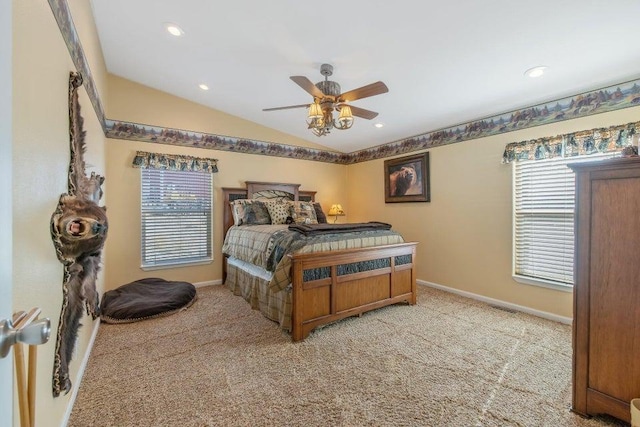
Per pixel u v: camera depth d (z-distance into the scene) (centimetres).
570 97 297
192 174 433
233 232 416
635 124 256
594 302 163
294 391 189
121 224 382
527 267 336
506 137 351
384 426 160
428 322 302
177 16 244
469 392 189
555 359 229
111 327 288
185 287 369
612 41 218
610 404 157
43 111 127
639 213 148
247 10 227
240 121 472
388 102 349
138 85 390
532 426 161
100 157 312
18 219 103
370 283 317
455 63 267
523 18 204
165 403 177
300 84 246
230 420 164
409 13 212
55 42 143
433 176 437
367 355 235
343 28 236
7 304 62
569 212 303
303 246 277
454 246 407
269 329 284
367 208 558
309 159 553
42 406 129
